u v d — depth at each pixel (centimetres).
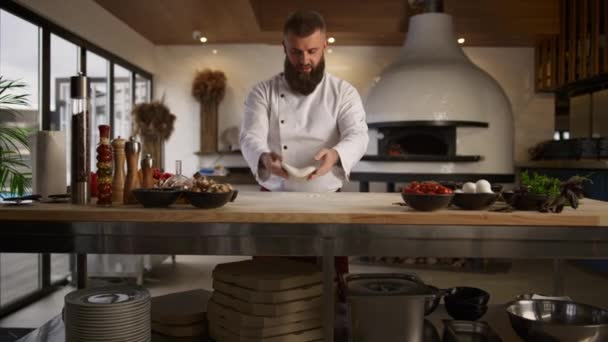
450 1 605
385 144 621
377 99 602
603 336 153
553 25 599
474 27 605
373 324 157
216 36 636
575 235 145
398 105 581
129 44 588
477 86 587
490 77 617
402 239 146
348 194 211
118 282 423
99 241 150
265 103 246
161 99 670
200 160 679
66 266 439
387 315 156
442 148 646
